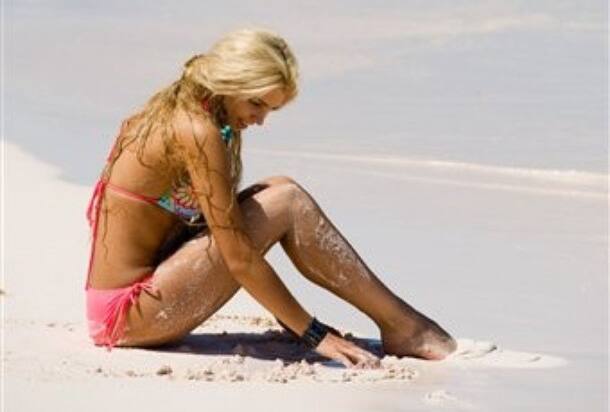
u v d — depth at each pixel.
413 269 10.99
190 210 8.77
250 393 7.75
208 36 22.38
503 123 16.38
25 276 10.68
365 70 19.41
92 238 8.95
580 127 16.05
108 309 8.77
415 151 15.36
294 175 14.30
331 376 8.27
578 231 12.16
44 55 21.33
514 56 19.53
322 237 8.66
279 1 24.17
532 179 14.20
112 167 8.84
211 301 8.76
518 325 9.56
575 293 10.35
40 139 15.74
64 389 7.70
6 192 13.14
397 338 8.81
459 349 8.81
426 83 18.52
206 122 8.41
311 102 17.75
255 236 8.55
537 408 7.61
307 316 8.63
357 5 23.27
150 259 8.88
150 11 24.33
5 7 25.16
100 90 19.08
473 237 11.95
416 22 21.78
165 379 8.04
